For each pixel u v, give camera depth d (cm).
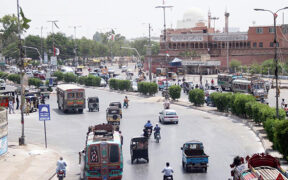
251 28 14338
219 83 9250
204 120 5238
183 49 15738
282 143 2933
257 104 4606
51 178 2784
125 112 6094
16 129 4769
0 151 3328
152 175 2775
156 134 3934
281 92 8275
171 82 10925
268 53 14075
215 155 3338
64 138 4188
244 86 7681
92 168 2470
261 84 7250
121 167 2498
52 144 3909
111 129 2877
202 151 2936
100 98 8125
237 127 4662
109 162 2480
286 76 10844
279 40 13812
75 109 6200
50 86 9525
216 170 2870
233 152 3428
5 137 3438
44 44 19262
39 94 7725
